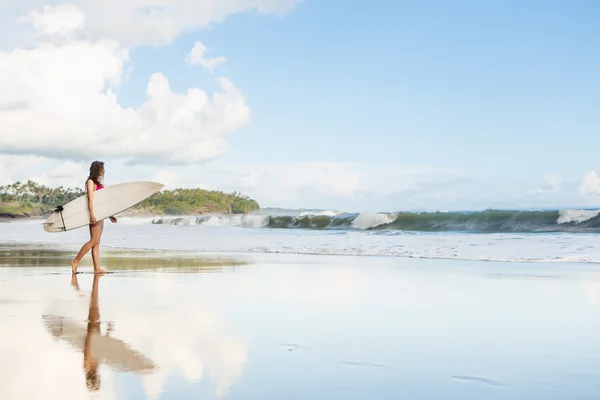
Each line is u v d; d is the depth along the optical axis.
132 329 4.05
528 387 2.76
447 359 3.29
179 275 7.75
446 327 4.24
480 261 10.06
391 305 5.24
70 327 4.11
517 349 3.55
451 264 9.50
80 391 2.61
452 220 21.28
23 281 6.98
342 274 7.91
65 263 9.49
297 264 9.50
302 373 2.96
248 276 7.62
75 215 9.34
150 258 10.77
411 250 12.47
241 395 2.58
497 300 5.56
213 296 5.74
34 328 4.07
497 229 20.16
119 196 9.45
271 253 12.24
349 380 2.84
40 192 70.31
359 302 5.40
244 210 62.28
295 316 4.64
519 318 4.61
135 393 2.59
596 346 3.64
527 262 9.87
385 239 16.02
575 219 19.08
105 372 2.92
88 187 8.20
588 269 8.62
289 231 22.27
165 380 2.80
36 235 19.98
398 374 2.97
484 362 3.23
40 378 2.81
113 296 5.70
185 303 5.29
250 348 3.52
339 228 25.08
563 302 5.46
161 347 3.50
